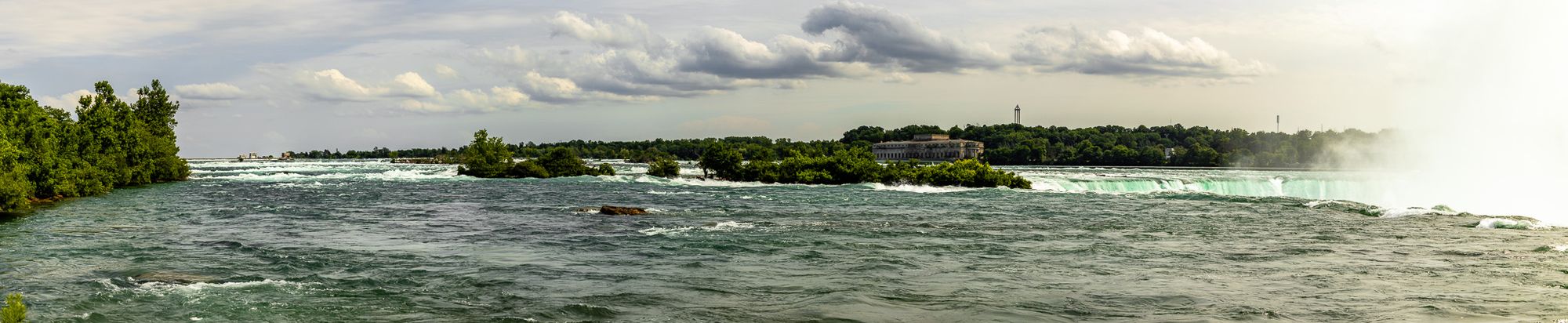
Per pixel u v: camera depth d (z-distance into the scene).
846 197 79.62
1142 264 36.16
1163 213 60.16
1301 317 25.89
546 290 29.86
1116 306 27.53
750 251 39.50
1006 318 25.75
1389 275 33.31
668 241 43.06
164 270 33.41
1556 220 69.12
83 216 56.72
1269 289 30.36
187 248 40.31
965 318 25.88
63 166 73.88
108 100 111.12
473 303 27.62
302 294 28.88
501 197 80.31
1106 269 34.88
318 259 36.84
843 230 48.22
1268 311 26.62
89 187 80.81
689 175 125.31
